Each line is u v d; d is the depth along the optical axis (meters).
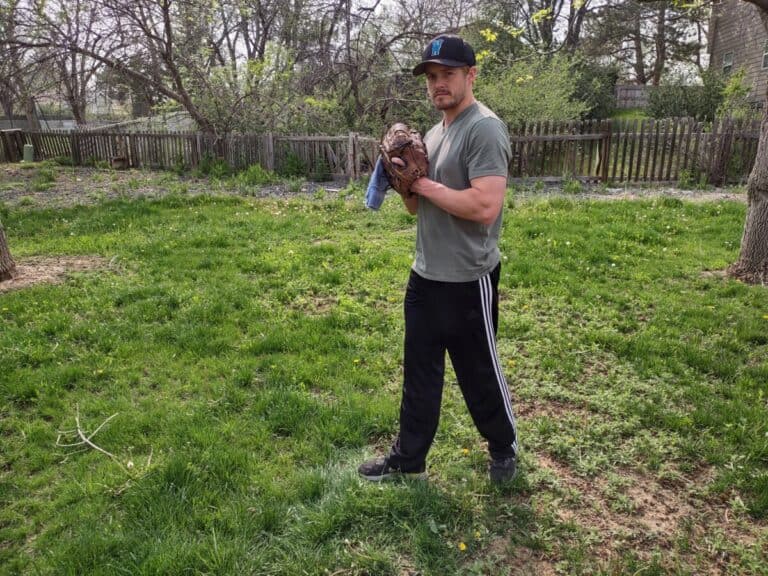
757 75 21.27
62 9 13.28
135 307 4.98
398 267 6.07
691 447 3.07
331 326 4.66
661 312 4.89
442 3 16.45
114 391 3.70
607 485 2.84
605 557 2.42
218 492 2.73
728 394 3.60
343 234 7.59
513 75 14.59
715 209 8.60
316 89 15.56
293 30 17.30
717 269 6.04
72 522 2.58
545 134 12.35
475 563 2.37
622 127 12.25
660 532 2.55
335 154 12.76
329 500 2.67
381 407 3.45
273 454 3.05
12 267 5.75
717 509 2.68
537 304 5.10
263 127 14.41
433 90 2.41
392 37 15.98
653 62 30.95
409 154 2.38
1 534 2.53
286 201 10.02
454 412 3.45
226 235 7.41
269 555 2.40
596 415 3.44
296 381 3.79
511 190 11.19
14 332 4.45
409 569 2.36
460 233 2.45
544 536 2.51
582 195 10.80
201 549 2.38
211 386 3.73
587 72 22.78
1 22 13.12
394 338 4.43
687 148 11.88
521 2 22.16
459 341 2.60
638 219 7.97
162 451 3.06
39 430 3.28
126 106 21.88
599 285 5.53
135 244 6.97
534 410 3.51
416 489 2.73
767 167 5.50
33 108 20.92
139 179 12.92
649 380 3.81
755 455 3.00
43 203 10.15
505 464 2.80
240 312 4.91
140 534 2.48
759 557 2.40
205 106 14.72
